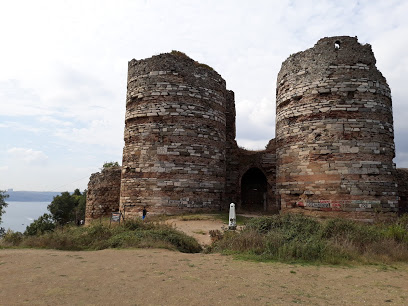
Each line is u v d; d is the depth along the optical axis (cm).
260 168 3119
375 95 2019
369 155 1928
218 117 2650
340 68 2034
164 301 601
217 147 2591
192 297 629
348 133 1950
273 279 784
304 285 741
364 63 2047
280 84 2336
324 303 620
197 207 2409
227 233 1418
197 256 1088
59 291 648
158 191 2353
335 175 1922
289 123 2173
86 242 1440
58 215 5875
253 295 653
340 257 1035
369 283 775
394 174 2011
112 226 1839
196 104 2523
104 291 657
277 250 1091
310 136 2031
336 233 1278
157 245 1274
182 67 2534
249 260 1009
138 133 2491
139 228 1645
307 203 1983
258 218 1509
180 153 2412
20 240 1470
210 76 2645
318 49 2108
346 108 1980
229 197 3105
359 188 1886
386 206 1900
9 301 583
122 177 2547
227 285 722
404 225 1600
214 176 2531
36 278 750
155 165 2388
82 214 6006
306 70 2133
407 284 774
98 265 912
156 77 2511
